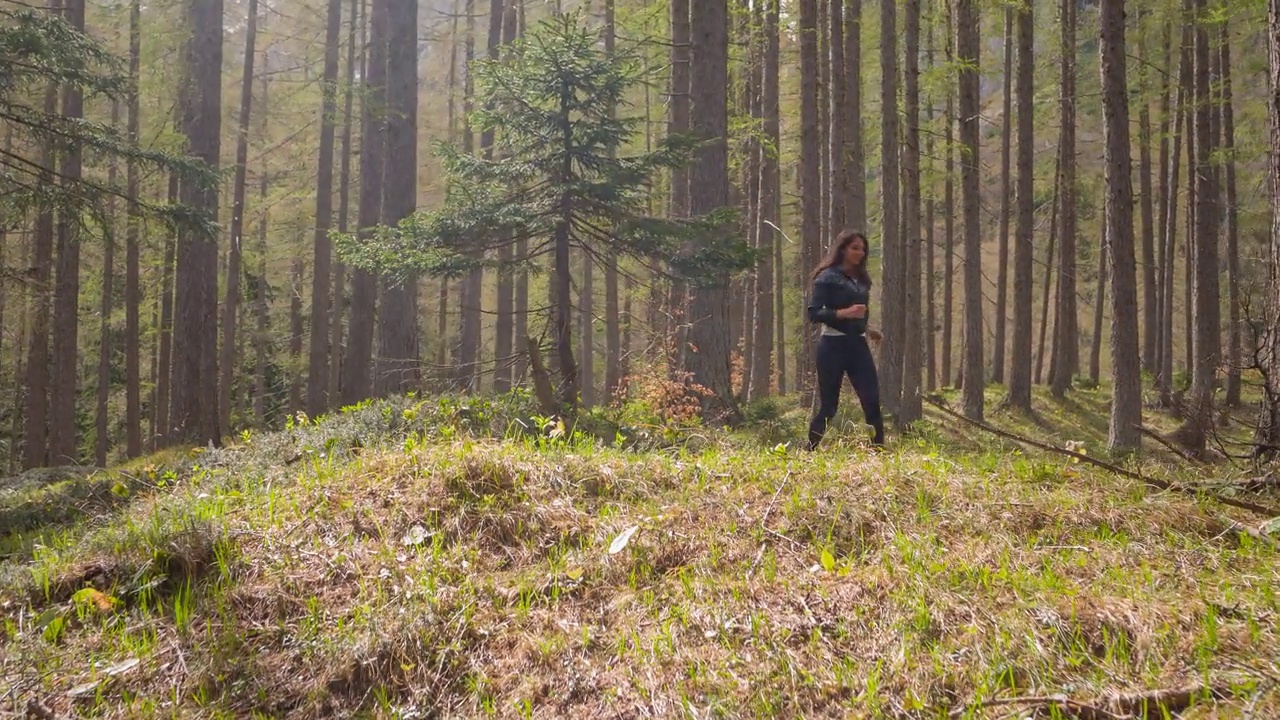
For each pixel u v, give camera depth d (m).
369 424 5.90
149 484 5.42
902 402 15.42
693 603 3.10
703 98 11.30
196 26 14.29
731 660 2.74
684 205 13.77
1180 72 18.81
